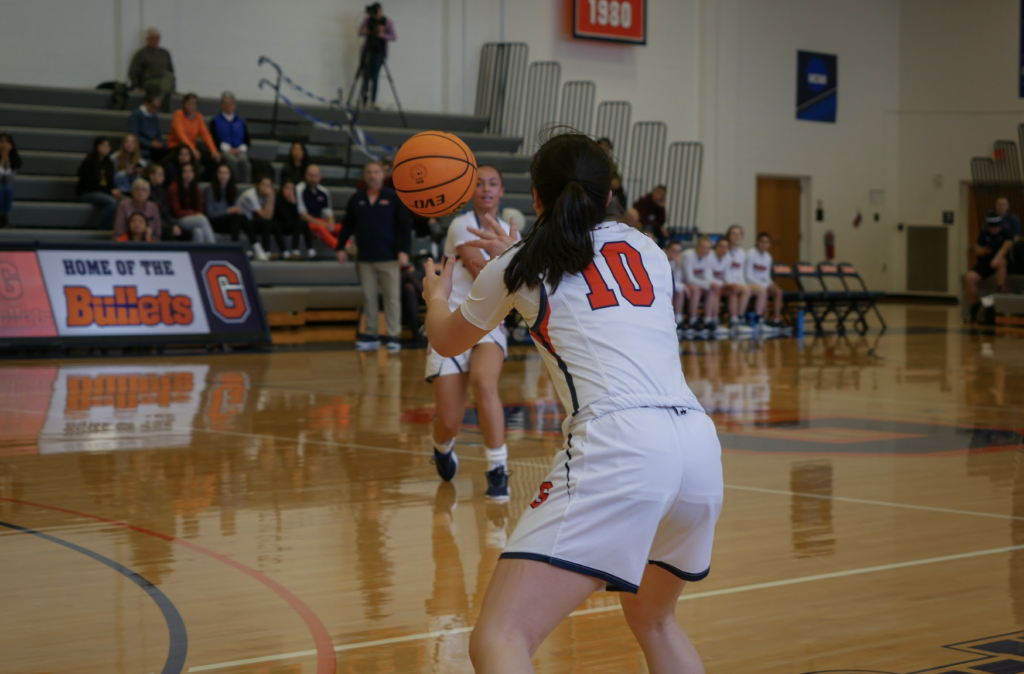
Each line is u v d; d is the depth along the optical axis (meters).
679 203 26.77
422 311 17.84
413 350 15.56
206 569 4.75
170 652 3.70
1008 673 3.49
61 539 5.25
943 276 30.09
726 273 19.86
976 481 6.82
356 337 16.97
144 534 5.36
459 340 2.92
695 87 26.84
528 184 22.14
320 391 10.98
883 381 12.39
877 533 5.45
